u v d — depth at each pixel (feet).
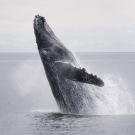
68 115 361.51
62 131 310.86
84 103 361.71
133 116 357.82
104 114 363.15
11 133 320.29
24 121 360.07
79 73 339.16
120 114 364.79
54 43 364.17
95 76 335.88
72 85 357.41
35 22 366.63
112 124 330.34
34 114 392.06
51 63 361.10
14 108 459.32
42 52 364.58
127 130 314.35
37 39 366.84
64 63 351.67
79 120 342.44
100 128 318.04
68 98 360.69
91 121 339.36
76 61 369.30
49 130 315.99
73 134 302.66
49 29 367.66
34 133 313.12
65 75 352.28
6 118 382.42
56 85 364.58
